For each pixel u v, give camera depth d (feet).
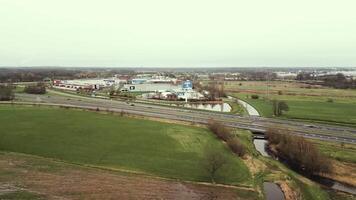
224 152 257.14
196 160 236.02
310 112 449.48
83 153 239.50
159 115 393.70
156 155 241.76
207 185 199.93
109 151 246.06
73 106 434.71
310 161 233.35
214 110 478.59
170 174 213.05
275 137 294.66
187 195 181.88
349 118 403.34
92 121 334.65
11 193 165.58
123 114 383.24
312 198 193.67
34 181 183.62
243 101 584.81
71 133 285.43
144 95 638.94
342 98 619.26
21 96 542.98
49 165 213.05
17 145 248.11
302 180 217.97
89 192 174.19
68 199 163.94
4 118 329.93
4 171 195.42
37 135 273.54
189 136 294.46
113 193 175.32
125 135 287.69
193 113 424.46
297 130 330.95
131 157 236.02
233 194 188.75
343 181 217.56
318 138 299.17
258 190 198.49
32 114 356.59
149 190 183.93
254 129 336.08
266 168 236.63
